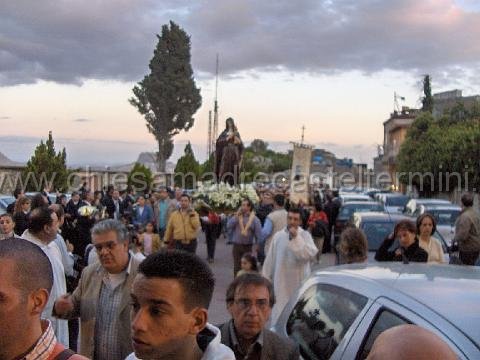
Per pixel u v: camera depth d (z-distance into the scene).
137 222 18.64
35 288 2.36
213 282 2.56
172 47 66.88
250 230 13.89
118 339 4.47
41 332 2.39
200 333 2.65
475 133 41.12
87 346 4.61
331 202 23.12
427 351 1.67
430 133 50.16
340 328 4.22
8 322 2.31
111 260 4.45
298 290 5.30
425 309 3.62
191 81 67.06
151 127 66.81
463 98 80.00
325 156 117.88
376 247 12.73
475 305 3.66
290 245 8.12
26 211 10.15
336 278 4.73
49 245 5.84
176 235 14.34
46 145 34.41
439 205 21.67
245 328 3.86
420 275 4.43
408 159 53.16
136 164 47.28
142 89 67.19
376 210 22.55
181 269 2.44
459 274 4.50
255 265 7.52
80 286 4.70
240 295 3.89
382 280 4.29
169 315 2.41
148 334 2.42
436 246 7.67
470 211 12.52
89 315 4.59
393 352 1.69
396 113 84.94
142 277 2.46
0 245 2.39
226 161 28.94
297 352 3.95
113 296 4.53
